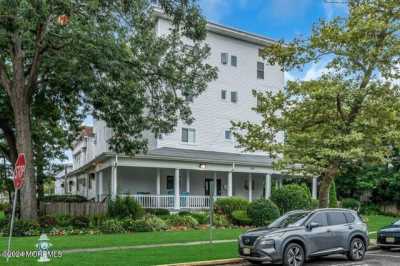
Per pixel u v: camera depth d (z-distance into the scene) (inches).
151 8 901.2
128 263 528.7
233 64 1497.3
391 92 717.9
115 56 795.4
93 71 872.9
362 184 1611.7
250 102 1518.2
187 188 1318.9
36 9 666.2
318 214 597.3
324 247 582.2
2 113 1021.8
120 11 803.4
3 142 1253.7
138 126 994.1
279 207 1187.3
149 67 904.9
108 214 1024.9
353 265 574.2
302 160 711.7
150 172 1390.3
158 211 1148.5
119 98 939.3
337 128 723.4
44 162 1397.6
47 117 1133.1
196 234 868.0
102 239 762.8
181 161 1245.1
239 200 1177.4
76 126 1164.5
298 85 734.5
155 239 775.7
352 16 716.7
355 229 620.7
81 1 735.7
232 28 1473.9
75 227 934.4
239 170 1349.7
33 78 893.8
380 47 711.7
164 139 1348.4
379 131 709.9
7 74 966.4
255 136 771.4
